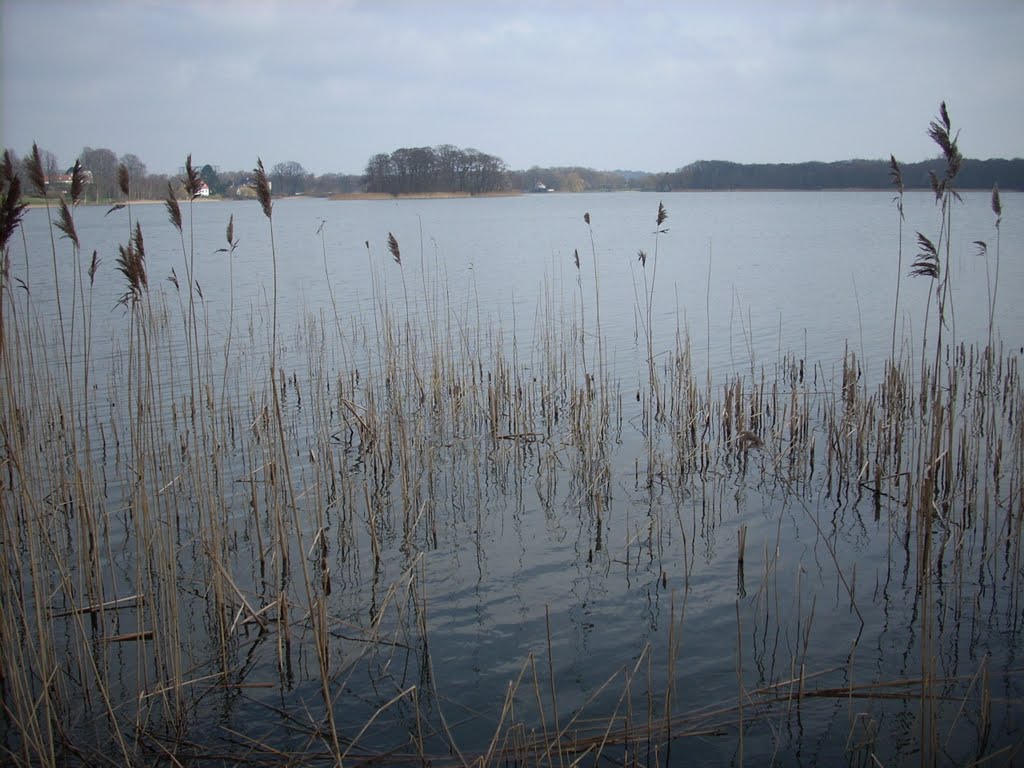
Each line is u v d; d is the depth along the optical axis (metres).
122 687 6.38
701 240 46.78
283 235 53.75
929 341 18.66
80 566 6.75
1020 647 6.48
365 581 8.09
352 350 17.80
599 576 8.03
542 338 20.12
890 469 10.66
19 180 5.75
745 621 7.06
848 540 8.73
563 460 11.86
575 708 5.94
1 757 5.47
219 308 24.34
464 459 11.97
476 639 6.93
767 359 17.44
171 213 8.30
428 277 31.39
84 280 29.06
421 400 14.48
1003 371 15.43
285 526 8.82
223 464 11.39
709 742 5.50
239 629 7.25
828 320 21.80
